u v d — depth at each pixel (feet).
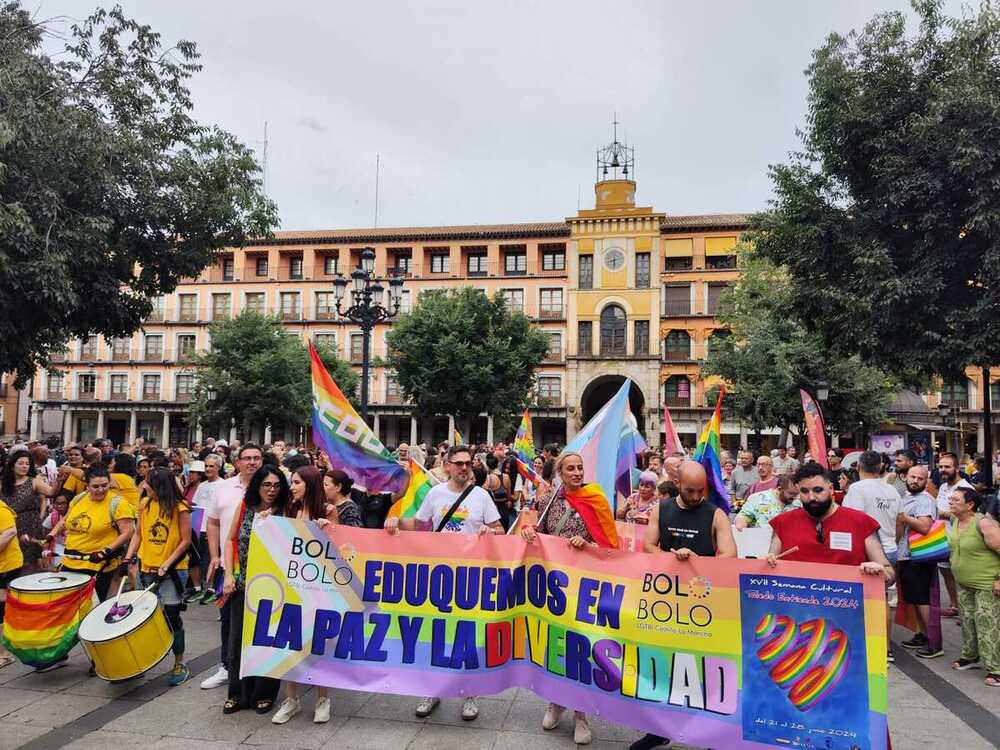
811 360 76.13
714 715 14.06
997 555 19.86
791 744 13.46
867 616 13.32
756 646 13.99
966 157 30.58
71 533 21.11
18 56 34.24
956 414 119.75
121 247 39.91
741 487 40.63
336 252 166.91
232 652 16.92
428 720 16.44
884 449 64.95
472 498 19.12
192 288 169.48
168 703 17.37
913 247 34.58
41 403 166.71
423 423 162.61
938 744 15.47
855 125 35.65
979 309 31.40
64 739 15.20
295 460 25.96
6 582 20.89
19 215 31.53
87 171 35.68
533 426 158.71
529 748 14.94
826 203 38.60
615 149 159.84
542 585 16.15
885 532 23.03
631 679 14.79
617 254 152.66
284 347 129.18
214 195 41.86
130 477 26.16
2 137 30.22
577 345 152.87
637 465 41.55
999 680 19.47
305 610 16.66
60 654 19.15
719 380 145.59
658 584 14.88
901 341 35.45
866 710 13.10
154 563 18.89
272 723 16.14
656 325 149.59
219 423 133.18
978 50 33.96
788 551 15.10
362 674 16.28
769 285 83.66
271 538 16.94
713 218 152.15
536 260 158.81
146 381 169.07
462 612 16.37
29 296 33.14
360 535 16.87
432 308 108.17
